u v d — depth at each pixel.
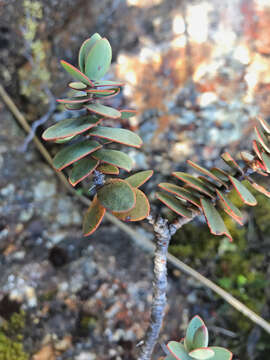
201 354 0.08
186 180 0.08
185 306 0.20
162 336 0.19
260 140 0.08
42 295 0.19
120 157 0.08
